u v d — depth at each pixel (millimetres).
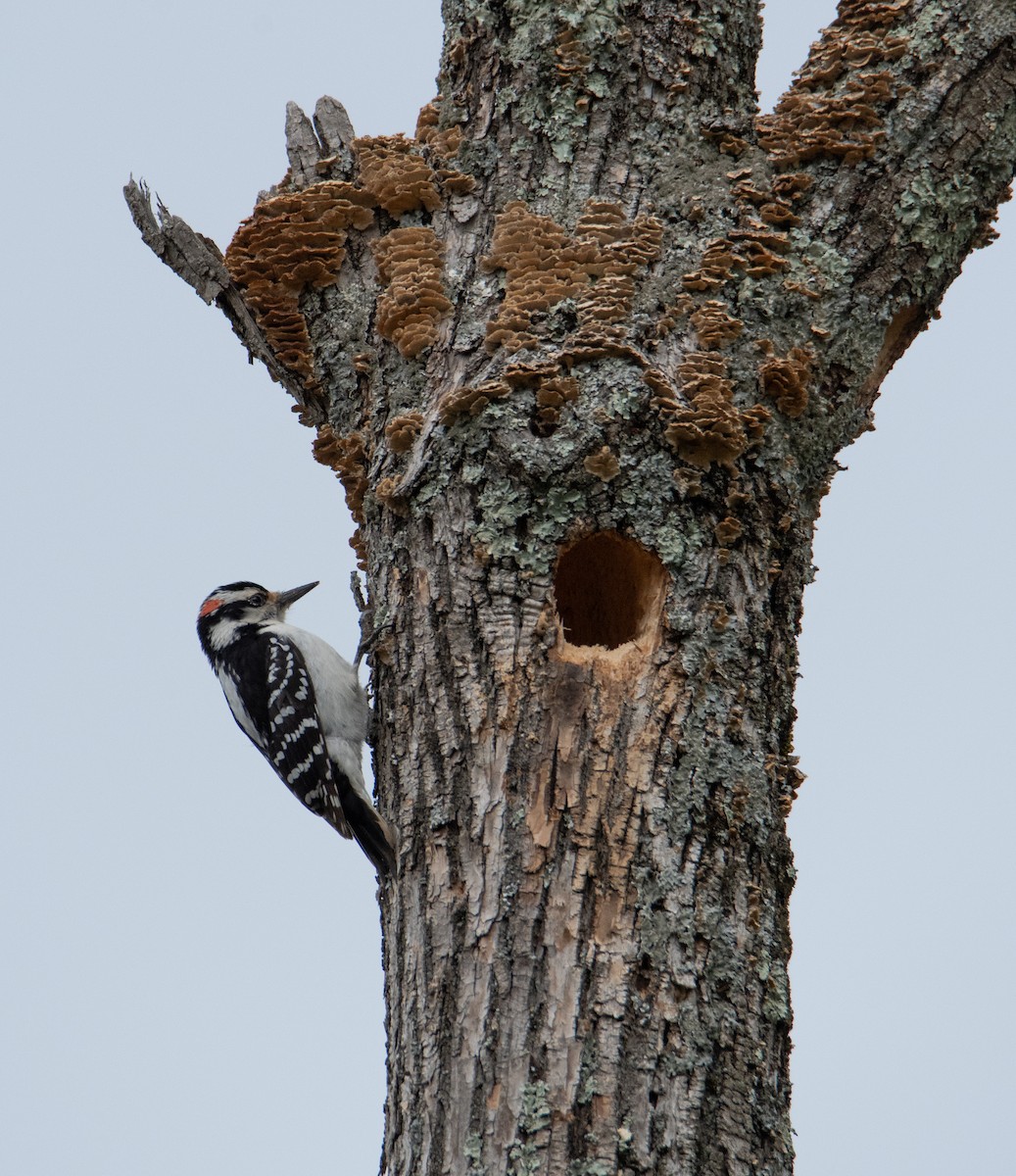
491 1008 8453
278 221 11250
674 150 10672
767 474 9852
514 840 8828
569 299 10016
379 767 10031
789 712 9703
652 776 8930
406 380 10516
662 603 9383
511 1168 8031
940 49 10883
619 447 9523
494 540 9500
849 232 10523
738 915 8812
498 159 10852
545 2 11008
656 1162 8031
